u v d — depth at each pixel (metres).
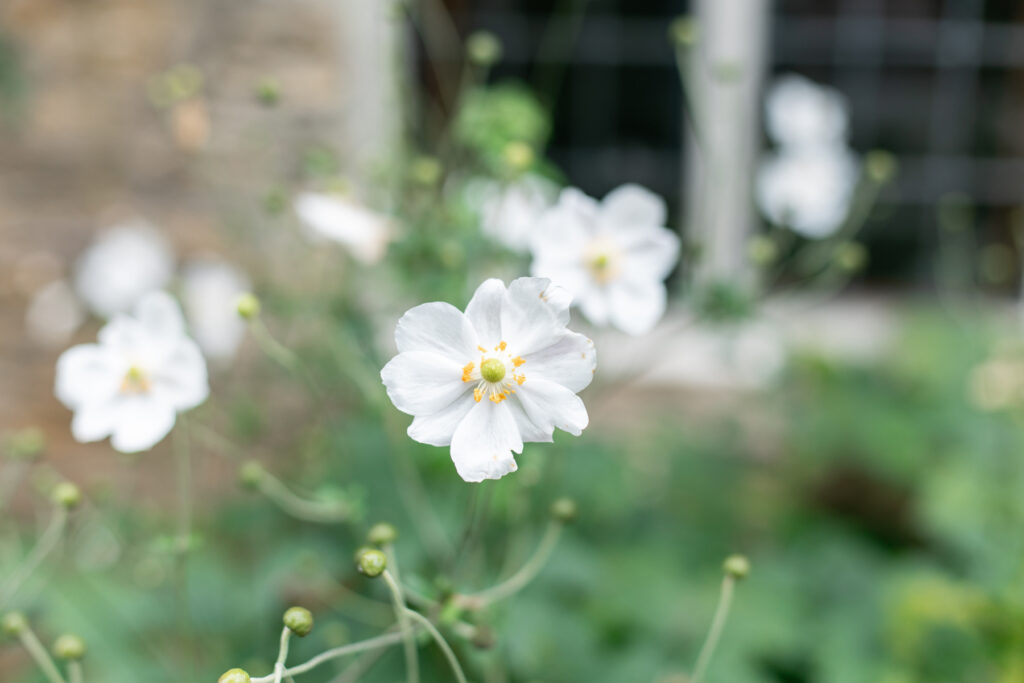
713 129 1.30
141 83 1.21
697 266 0.82
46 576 0.80
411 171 0.81
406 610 0.58
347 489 0.76
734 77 0.88
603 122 1.37
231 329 0.90
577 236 0.67
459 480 0.75
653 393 1.39
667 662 0.83
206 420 0.91
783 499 1.25
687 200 1.38
